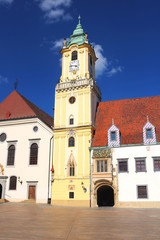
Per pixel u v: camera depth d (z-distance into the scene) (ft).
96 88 169.78
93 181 135.13
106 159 136.26
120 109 160.04
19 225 56.95
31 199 149.79
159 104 152.87
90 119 149.07
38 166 153.89
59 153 149.38
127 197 127.54
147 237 44.04
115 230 51.19
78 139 147.43
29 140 161.07
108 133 142.20
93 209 112.47
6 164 161.68
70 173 143.74
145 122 145.07
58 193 141.79
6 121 170.19
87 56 168.55
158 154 128.77
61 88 161.79
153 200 123.24
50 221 64.59
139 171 129.39
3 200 153.38
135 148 133.59
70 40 179.22
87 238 42.80
